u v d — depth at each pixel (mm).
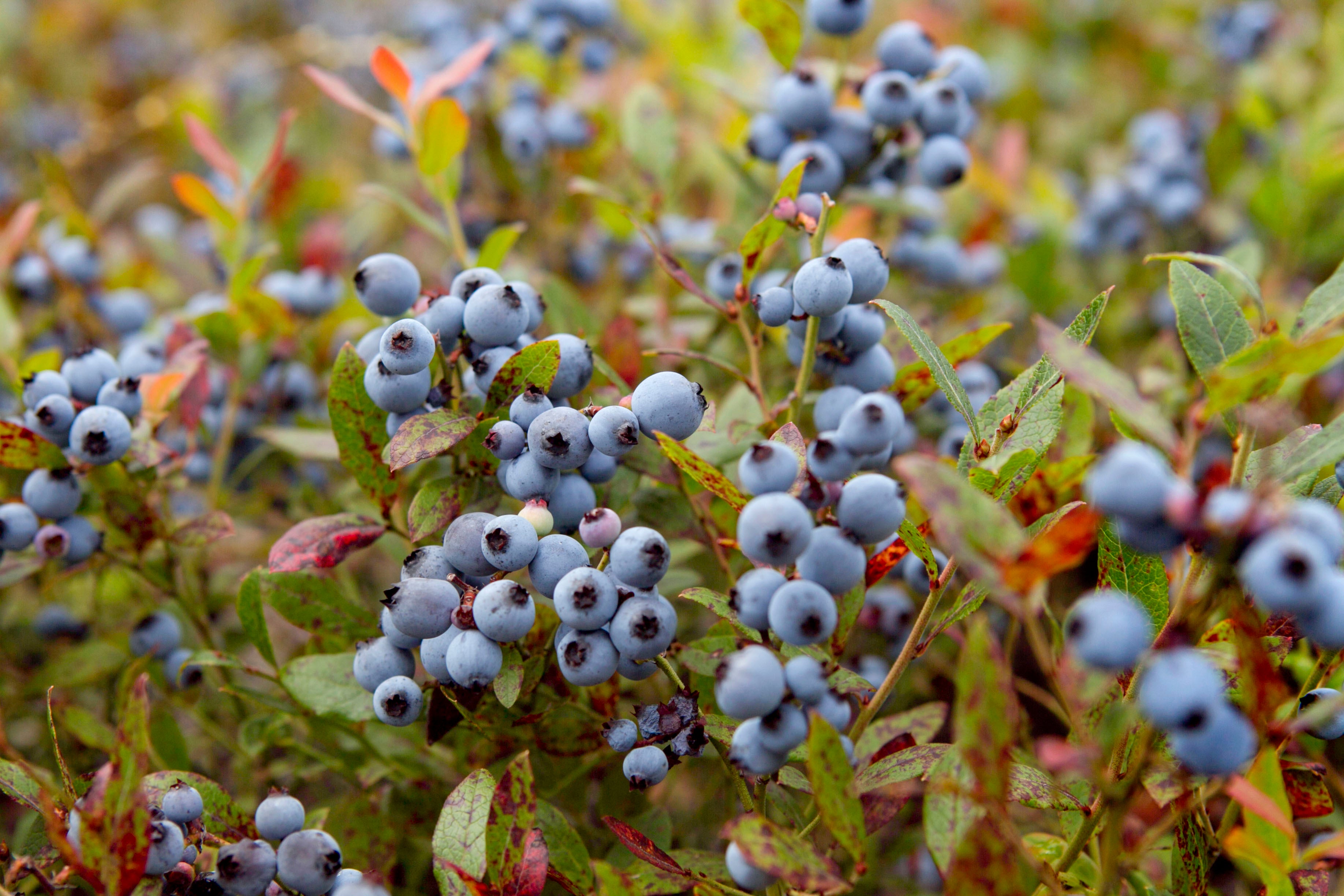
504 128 486
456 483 325
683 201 564
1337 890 343
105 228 638
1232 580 269
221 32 884
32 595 435
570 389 321
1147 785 297
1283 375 275
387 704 309
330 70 690
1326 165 470
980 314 462
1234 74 626
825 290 315
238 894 297
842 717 290
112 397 351
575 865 316
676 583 366
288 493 434
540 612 324
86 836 286
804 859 284
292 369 434
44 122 712
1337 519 268
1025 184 588
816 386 395
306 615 341
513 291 323
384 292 329
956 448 385
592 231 508
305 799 391
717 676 284
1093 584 432
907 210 407
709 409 329
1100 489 263
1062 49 733
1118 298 529
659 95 426
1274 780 285
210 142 438
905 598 400
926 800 289
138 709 287
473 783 307
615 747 305
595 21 506
